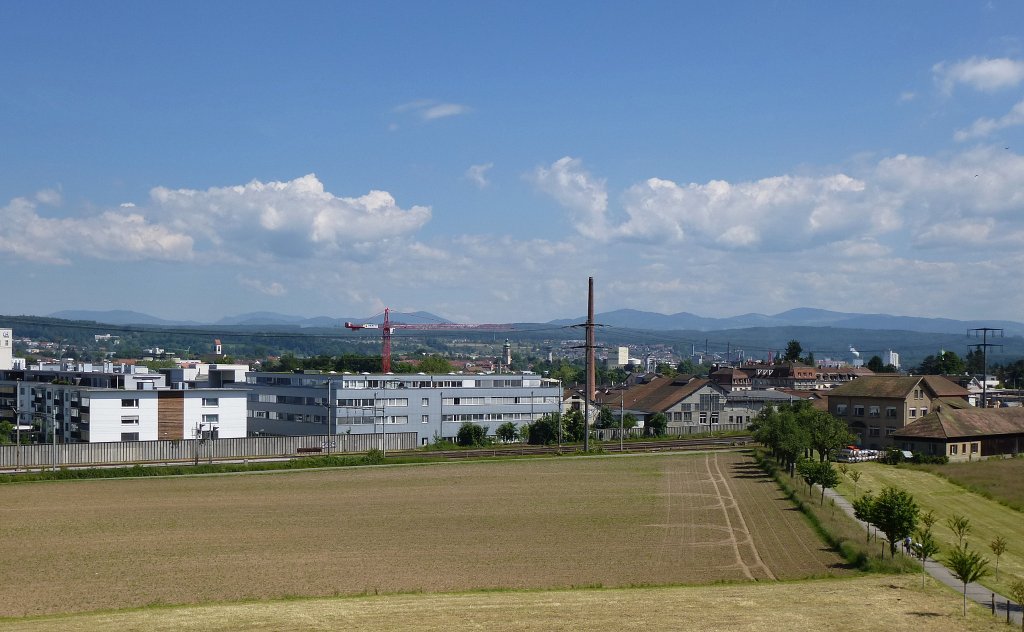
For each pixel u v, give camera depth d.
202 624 42.28
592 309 161.12
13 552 61.38
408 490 93.12
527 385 183.00
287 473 107.69
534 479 102.62
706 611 45.16
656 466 116.56
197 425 149.75
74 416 148.38
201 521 74.12
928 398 144.88
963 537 70.56
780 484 96.75
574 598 48.16
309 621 42.84
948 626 43.69
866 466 117.75
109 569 56.28
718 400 191.00
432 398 167.50
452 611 44.91
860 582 53.25
